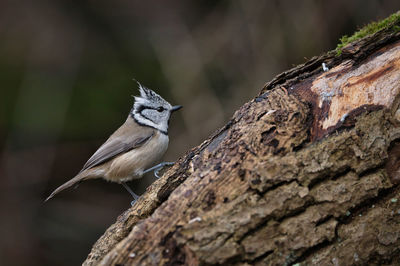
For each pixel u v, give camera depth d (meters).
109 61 15.30
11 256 13.30
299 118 4.79
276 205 4.23
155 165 8.52
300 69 5.55
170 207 4.44
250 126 4.94
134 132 8.12
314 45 12.55
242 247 4.14
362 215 4.31
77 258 13.76
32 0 15.50
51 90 14.70
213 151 4.98
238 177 4.46
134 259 4.28
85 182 14.60
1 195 13.78
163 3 15.18
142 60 15.10
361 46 5.13
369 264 4.28
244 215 4.20
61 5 15.55
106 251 5.38
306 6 12.67
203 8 14.82
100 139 14.41
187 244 4.13
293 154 4.44
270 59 12.77
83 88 14.92
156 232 4.32
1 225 13.54
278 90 5.33
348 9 12.71
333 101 4.83
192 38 14.02
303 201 4.24
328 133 4.56
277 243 4.18
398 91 4.58
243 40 13.22
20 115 14.41
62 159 14.46
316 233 4.20
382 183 4.28
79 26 15.48
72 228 14.05
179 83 13.36
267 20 12.95
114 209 14.30
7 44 15.22
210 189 4.45
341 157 4.37
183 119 13.08
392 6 12.66
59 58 15.16
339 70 5.19
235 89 12.94
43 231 13.88
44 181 14.12
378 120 4.46
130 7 15.66
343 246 4.23
